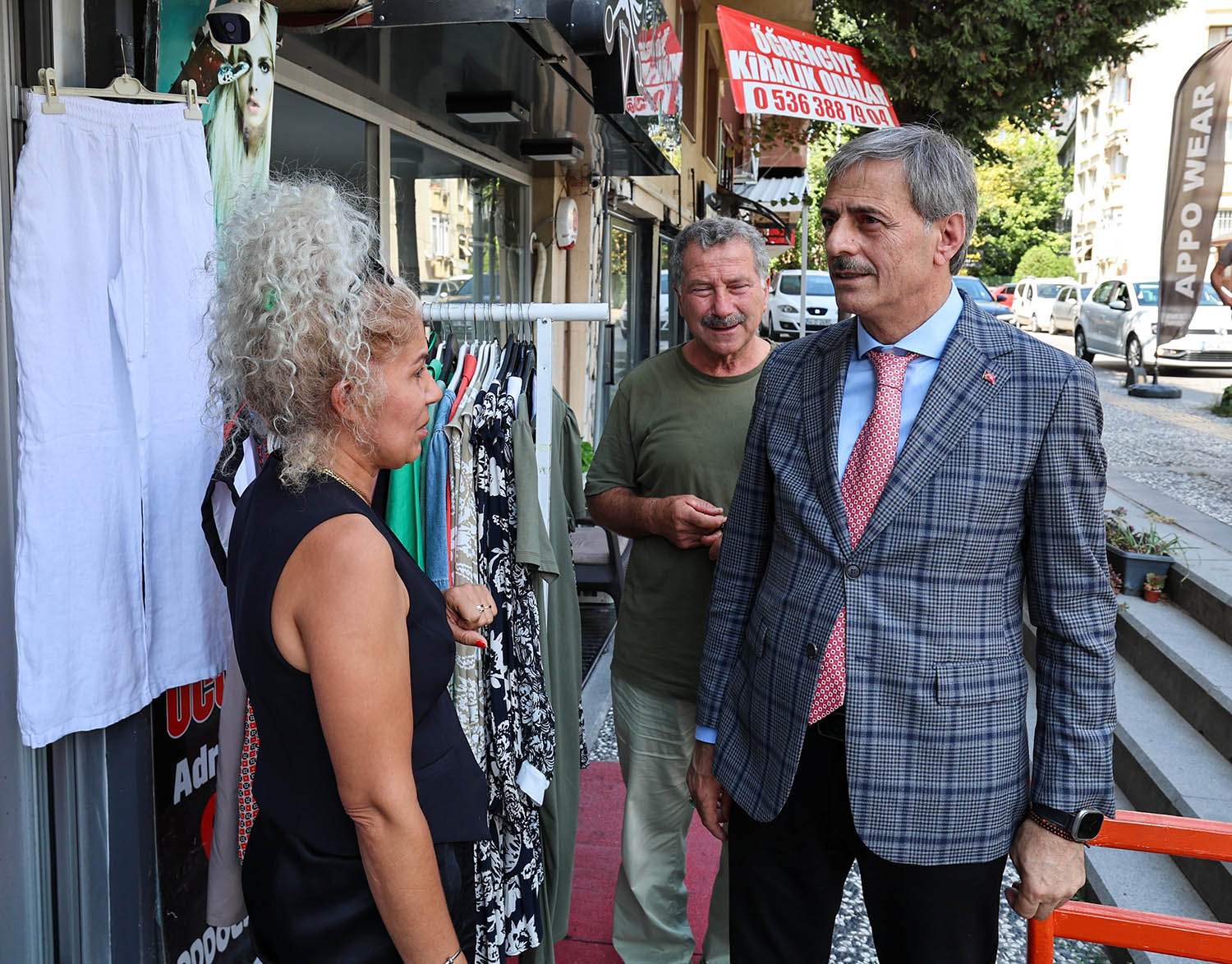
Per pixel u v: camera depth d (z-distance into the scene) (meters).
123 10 1.64
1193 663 3.82
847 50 7.85
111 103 1.62
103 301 1.64
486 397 2.01
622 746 2.57
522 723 2.10
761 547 1.91
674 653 2.42
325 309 1.21
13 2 1.54
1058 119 11.69
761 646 1.78
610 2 3.09
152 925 1.92
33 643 1.58
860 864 1.72
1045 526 1.60
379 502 2.01
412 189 4.57
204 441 1.84
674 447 2.40
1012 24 10.31
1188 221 7.40
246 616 1.25
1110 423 10.41
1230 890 2.70
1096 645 1.59
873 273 1.59
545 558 2.06
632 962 2.60
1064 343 22.31
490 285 5.95
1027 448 1.58
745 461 1.91
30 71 1.57
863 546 1.62
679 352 2.51
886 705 1.61
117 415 1.68
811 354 1.82
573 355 7.31
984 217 50.94
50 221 1.55
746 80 7.01
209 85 1.87
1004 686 1.62
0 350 1.57
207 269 1.38
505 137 5.17
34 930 1.72
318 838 1.28
